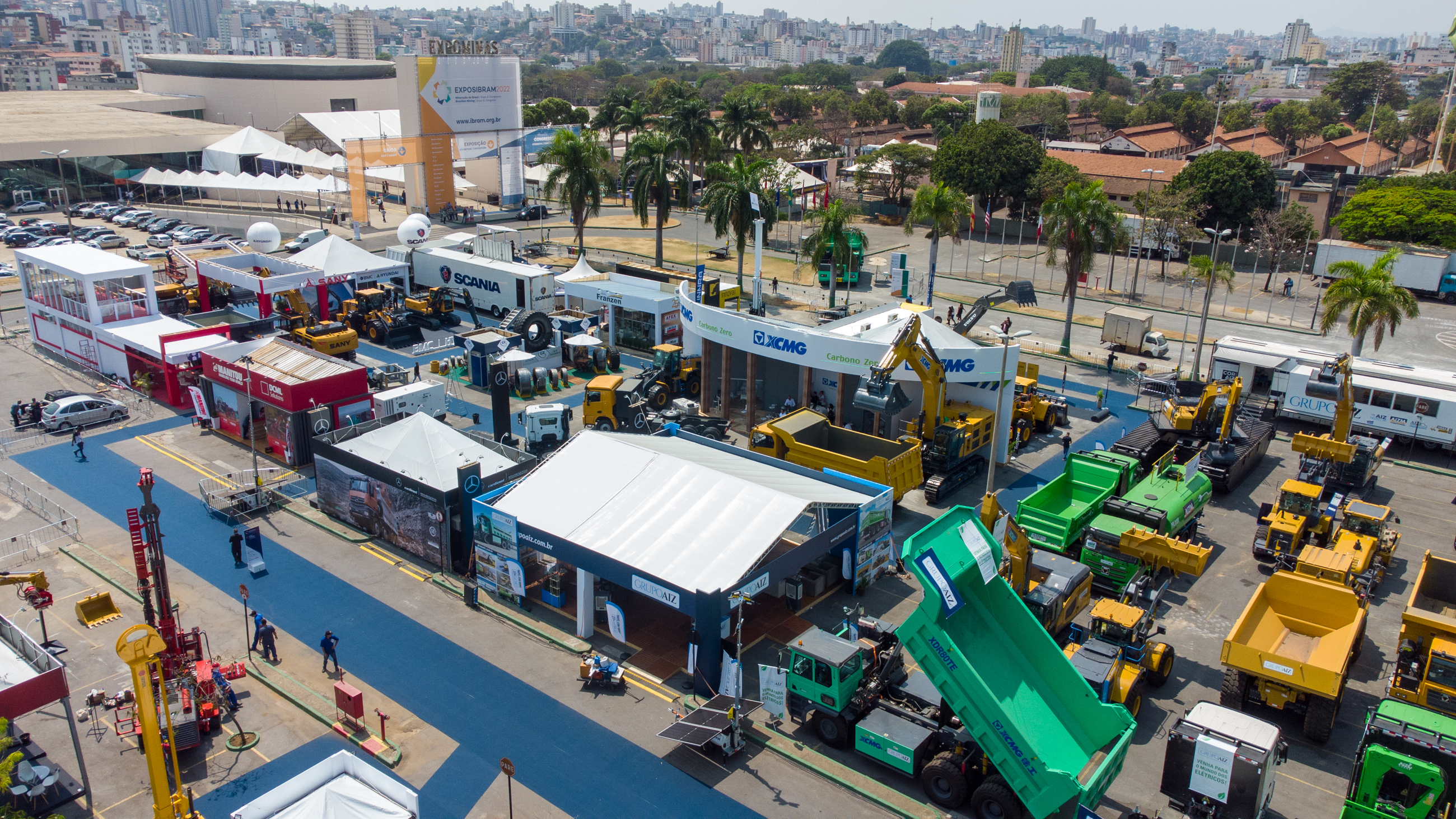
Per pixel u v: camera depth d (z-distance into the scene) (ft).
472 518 110.63
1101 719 74.28
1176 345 219.41
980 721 70.03
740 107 405.80
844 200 415.85
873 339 148.87
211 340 171.63
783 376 170.50
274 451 147.84
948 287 276.41
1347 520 117.29
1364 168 481.87
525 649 98.48
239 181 356.38
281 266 219.82
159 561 84.84
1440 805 68.18
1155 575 109.19
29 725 85.35
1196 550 102.12
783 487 106.93
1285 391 171.83
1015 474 146.82
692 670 91.25
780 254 317.63
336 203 385.50
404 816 63.87
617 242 328.70
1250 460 149.07
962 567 72.49
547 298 223.51
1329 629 89.86
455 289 236.22
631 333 206.49
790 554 96.99
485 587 109.70
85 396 160.56
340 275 211.82
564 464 112.78
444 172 365.40
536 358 181.88
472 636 100.68
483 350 179.01
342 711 86.28
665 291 209.15
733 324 157.89
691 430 149.59
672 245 326.65
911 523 128.36
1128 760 81.61
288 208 382.22
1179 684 93.20
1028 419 161.07
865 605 107.45
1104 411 174.19
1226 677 86.63
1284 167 533.96
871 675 85.40
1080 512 114.83
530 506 105.50
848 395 160.15
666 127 388.78
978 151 351.87
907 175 402.93
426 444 120.98
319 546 119.96
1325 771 80.48
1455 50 310.24
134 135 376.27
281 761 81.20
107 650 96.94
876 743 78.84
